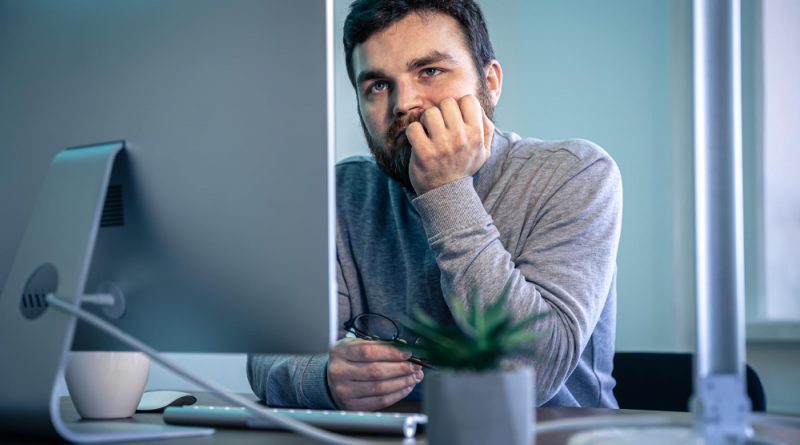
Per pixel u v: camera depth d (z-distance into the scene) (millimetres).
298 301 751
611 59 2850
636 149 2803
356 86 1613
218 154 794
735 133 667
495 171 1599
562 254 1431
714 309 666
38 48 925
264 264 768
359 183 1734
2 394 811
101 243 863
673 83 2729
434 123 1424
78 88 891
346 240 1693
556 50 2945
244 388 2137
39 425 783
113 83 865
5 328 828
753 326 2494
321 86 745
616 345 2811
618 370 1480
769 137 2586
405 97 1521
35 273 825
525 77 3000
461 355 589
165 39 834
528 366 1279
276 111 766
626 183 2818
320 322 741
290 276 755
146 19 849
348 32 1583
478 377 576
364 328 1611
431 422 589
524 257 1443
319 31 747
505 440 572
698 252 668
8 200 931
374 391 1179
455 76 1528
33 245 840
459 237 1355
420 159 1412
